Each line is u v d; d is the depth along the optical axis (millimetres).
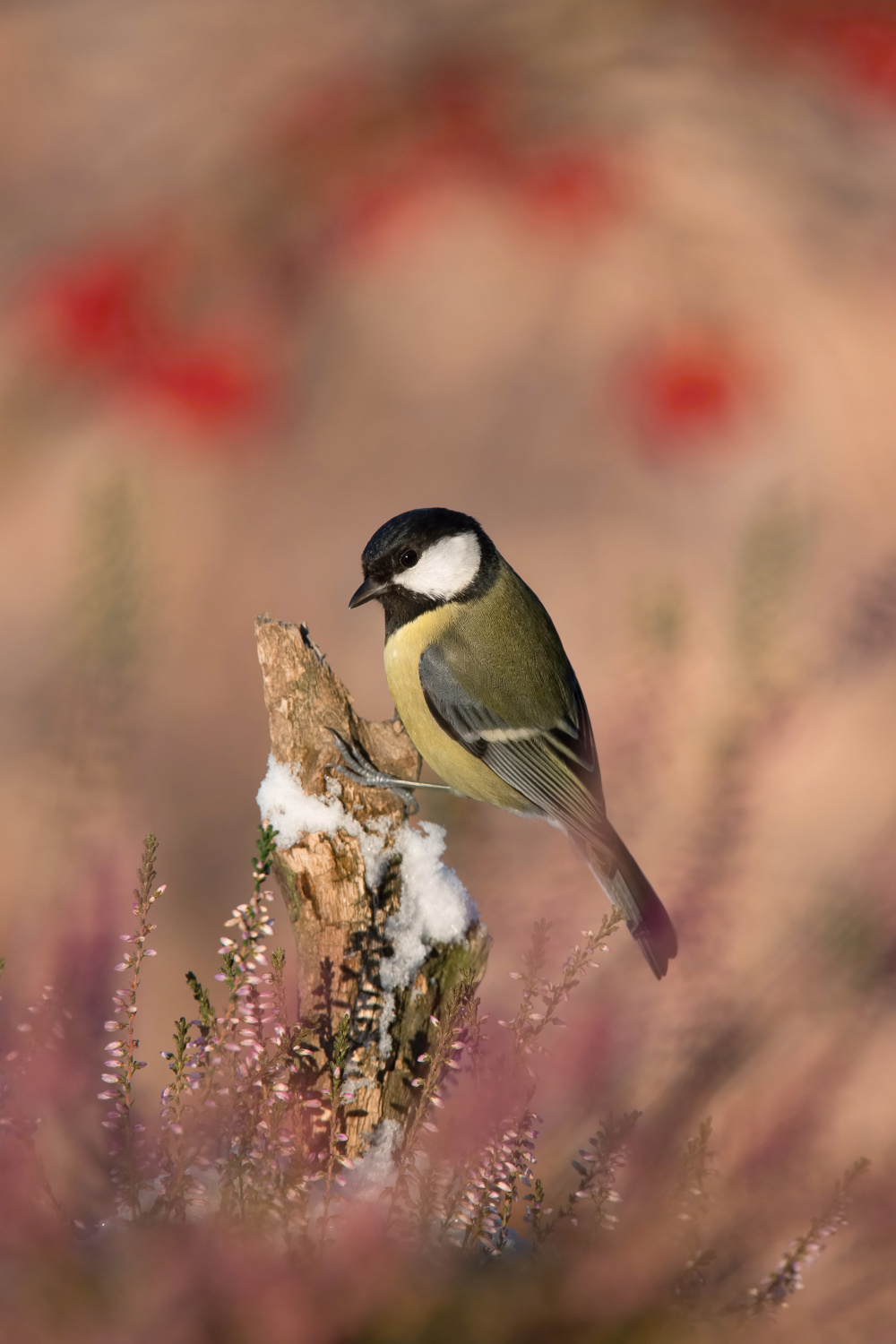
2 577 13594
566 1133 4215
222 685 13039
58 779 5883
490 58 22953
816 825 8633
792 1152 3871
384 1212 3545
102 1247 3275
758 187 21531
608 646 13031
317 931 4527
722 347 17781
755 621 5434
